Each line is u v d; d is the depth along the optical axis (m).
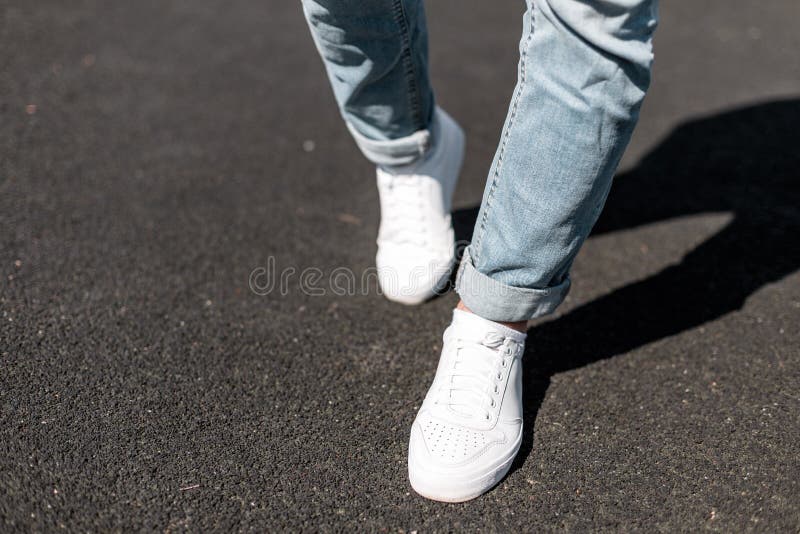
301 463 1.30
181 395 1.43
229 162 2.23
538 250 1.17
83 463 1.28
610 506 1.23
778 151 2.37
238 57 2.85
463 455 1.25
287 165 2.24
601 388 1.48
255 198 2.07
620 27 0.99
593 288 1.77
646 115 2.57
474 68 2.84
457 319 1.35
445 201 1.74
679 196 2.14
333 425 1.38
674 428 1.39
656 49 3.03
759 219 2.04
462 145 1.80
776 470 1.30
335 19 1.34
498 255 1.20
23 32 2.89
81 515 1.18
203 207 2.02
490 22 3.22
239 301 1.69
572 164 1.08
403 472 1.30
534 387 1.49
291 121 2.47
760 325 1.65
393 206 1.70
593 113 1.04
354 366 1.53
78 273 1.74
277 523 1.19
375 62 1.43
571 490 1.26
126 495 1.22
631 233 1.98
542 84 1.06
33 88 2.53
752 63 2.93
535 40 1.05
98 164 2.17
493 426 1.29
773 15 3.34
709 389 1.48
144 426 1.36
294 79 2.73
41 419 1.36
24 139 2.25
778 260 1.88
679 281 1.80
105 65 2.72
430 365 1.54
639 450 1.34
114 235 1.88
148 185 2.09
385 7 1.34
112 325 1.60
